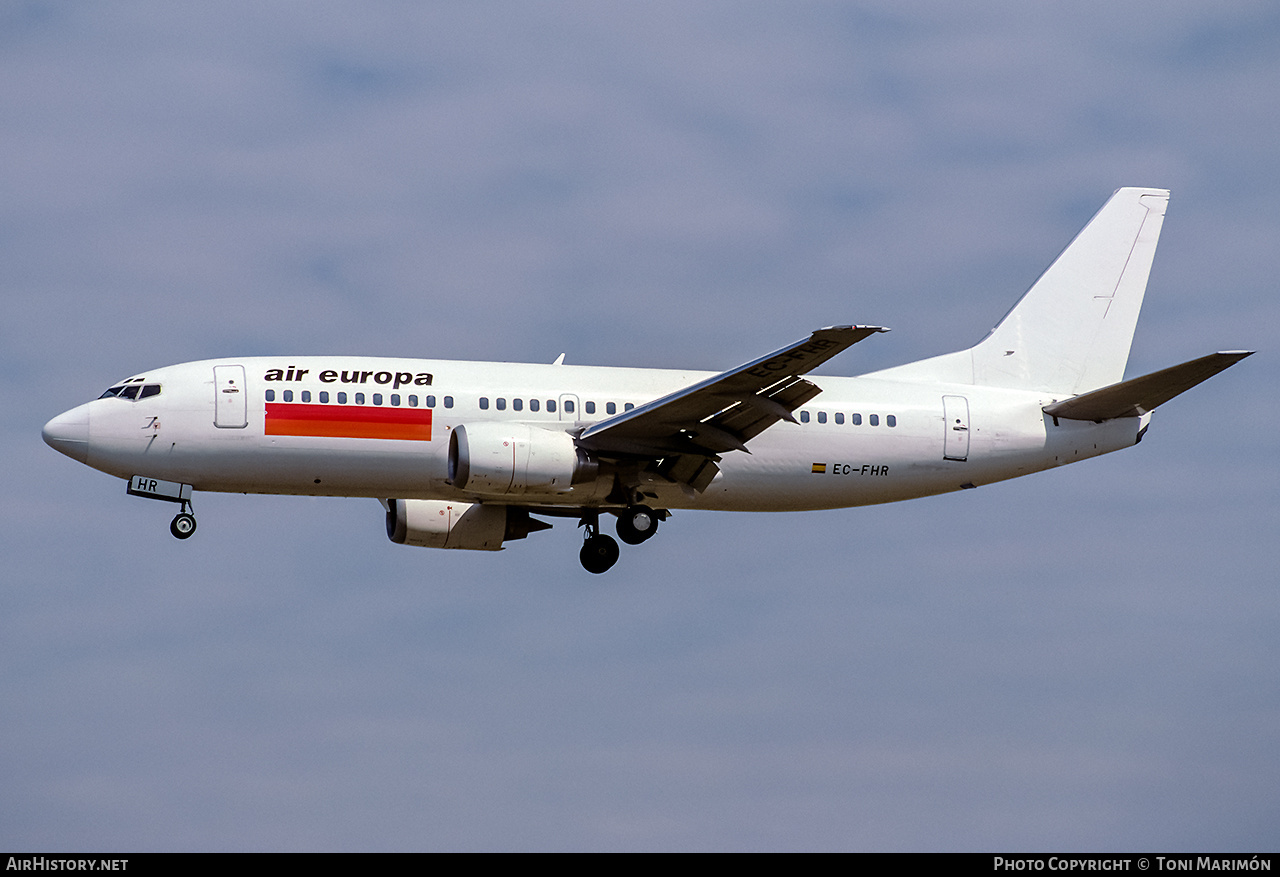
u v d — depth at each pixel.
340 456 98.69
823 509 110.94
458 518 110.50
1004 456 111.12
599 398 103.56
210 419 97.06
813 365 91.12
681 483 104.00
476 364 103.75
